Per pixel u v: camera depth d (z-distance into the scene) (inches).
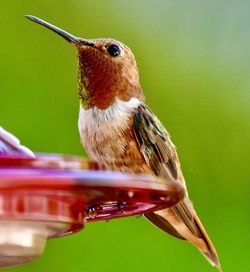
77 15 522.6
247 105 538.9
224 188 518.6
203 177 521.0
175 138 524.1
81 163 245.8
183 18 554.6
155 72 533.3
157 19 543.8
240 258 496.1
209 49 551.8
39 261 476.4
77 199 257.3
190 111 529.0
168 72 534.9
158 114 526.6
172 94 530.0
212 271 481.1
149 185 246.4
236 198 517.0
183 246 481.4
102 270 478.0
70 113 497.4
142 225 480.7
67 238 480.7
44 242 266.5
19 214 246.5
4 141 274.4
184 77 535.8
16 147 273.9
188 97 531.5
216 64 548.7
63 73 502.9
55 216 252.2
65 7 520.7
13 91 492.4
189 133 526.6
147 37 537.3
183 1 555.8
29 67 498.3
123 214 298.8
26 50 500.7
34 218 248.4
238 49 562.6
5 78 494.0
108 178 237.8
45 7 515.8
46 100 494.6
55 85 498.6
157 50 537.3
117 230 480.7
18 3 508.1
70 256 479.2
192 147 524.4
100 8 527.5
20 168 236.8
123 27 532.4
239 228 506.3
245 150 527.5
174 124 526.0
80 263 478.6
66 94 499.5
